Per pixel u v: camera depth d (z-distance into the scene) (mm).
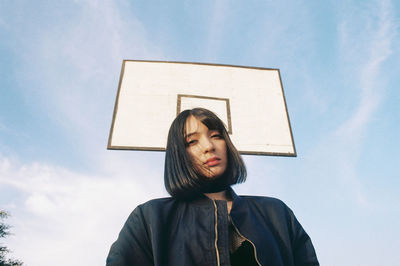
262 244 812
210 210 871
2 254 9453
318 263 955
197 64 3480
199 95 3186
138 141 2672
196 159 1038
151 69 3354
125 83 3184
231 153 1174
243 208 948
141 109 2947
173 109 2992
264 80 3451
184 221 872
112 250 822
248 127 2977
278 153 2797
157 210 907
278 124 3033
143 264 783
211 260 741
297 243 993
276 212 1023
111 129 2750
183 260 740
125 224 917
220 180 1023
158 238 804
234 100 3203
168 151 1137
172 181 1021
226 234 802
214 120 1156
